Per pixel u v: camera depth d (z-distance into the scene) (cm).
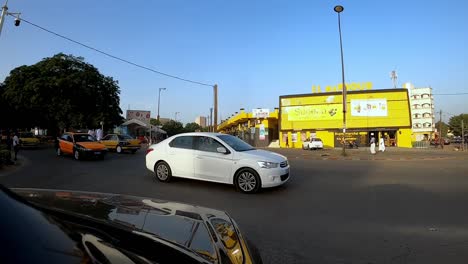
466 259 446
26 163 1652
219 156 928
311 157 2211
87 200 275
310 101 4516
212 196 845
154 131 6819
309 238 528
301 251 471
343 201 791
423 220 629
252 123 5303
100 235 195
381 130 4212
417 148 3875
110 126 3950
